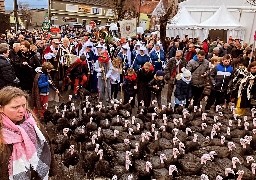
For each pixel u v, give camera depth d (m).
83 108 10.34
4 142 3.14
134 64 13.24
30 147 3.25
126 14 33.97
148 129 9.41
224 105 11.81
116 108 10.70
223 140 8.20
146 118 10.16
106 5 69.94
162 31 24.08
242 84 10.84
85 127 8.98
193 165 6.80
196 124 9.76
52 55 13.01
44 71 10.06
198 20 28.20
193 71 11.40
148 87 11.48
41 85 9.93
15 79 8.91
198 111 10.80
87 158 7.07
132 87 11.80
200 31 24.75
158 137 8.60
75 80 13.22
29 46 11.59
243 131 9.18
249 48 16.42
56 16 62.38
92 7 67.94
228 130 8.80
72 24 58.72
